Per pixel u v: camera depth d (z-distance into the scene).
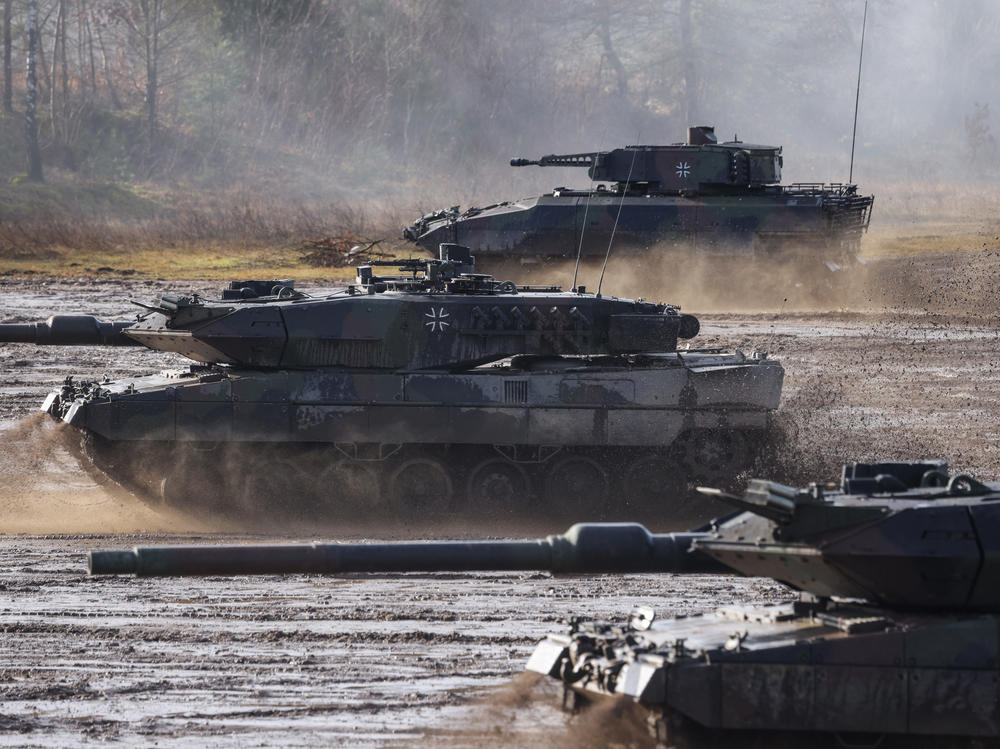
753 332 122.88
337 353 64.75
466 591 52.72
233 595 51.81
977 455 80.12
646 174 136.00
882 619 31.83
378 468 65.81
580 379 65.31
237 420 63.84
